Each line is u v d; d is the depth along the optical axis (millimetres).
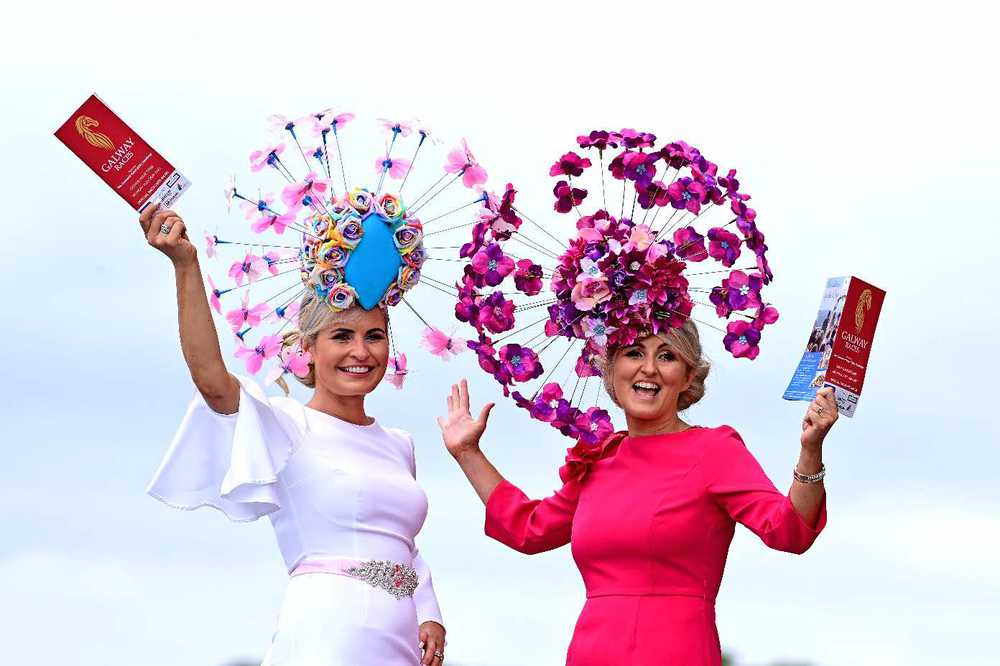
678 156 8211
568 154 8477
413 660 8133
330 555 8016
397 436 8555
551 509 8484
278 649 7926
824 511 7469
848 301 7324
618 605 7852
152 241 7391
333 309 8227
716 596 7961
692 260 8203
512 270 8617
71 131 7363
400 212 8367
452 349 8859
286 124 8523
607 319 8078
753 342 8219
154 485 7754
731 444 7902
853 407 7391
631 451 8094
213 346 7520
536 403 8477
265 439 7773
